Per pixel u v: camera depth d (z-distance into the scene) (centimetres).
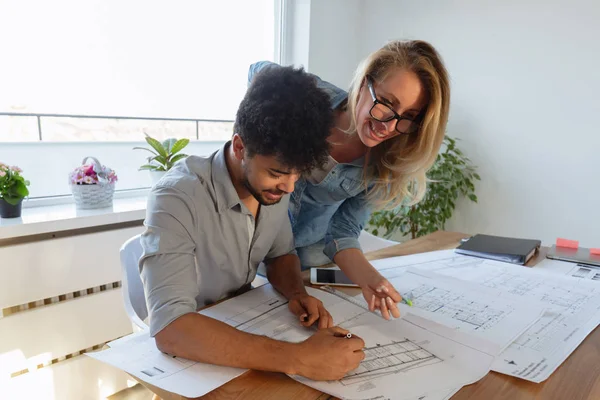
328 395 61
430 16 244
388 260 122
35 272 144
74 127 172
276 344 68
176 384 62
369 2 263
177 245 78
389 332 79
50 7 157
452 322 84
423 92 92
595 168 205
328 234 116
